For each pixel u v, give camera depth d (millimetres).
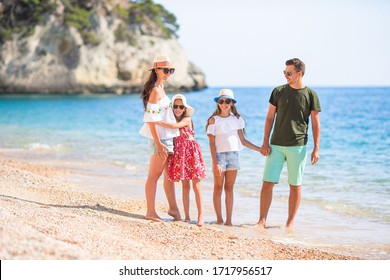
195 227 9594
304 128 10305
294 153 10211
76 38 89125
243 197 12773
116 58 92250
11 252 6109
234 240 8695
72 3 93125
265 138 10445
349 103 75000
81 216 9266
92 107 59656
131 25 97375
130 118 43812
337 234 9625
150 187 10000
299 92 10211
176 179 9930
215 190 10367
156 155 9906
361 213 11211
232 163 10250
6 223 7023
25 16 90438
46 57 88438
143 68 95062
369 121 38656
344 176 15586
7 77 87438
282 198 12664
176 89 102188
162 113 9812
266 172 10328
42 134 29422
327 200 12453
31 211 8836
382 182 14633
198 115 50344
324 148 22656
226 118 10320
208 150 21344
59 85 88688
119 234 8336
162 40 100188
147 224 9406
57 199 11070
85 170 16641
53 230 7633
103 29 92125
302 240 9219
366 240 9234
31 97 82188
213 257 7668
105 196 11781
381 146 23156
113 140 26484
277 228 10047
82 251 6637
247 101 91125
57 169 16422
